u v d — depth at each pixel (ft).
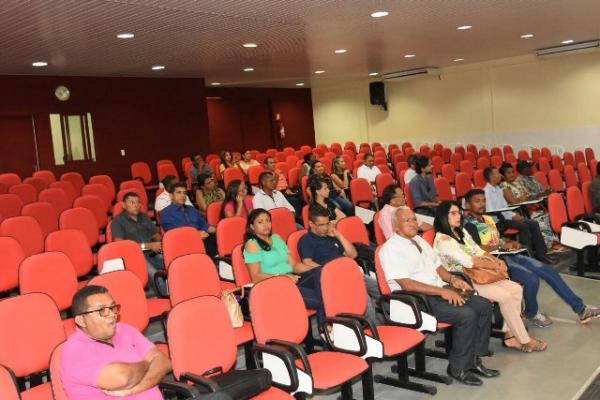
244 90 57.00
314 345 15.35
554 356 14.02
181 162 42.52
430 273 14.02
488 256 14.92
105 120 38.78
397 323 12.86
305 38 27.48
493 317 15.48
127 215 19.08
